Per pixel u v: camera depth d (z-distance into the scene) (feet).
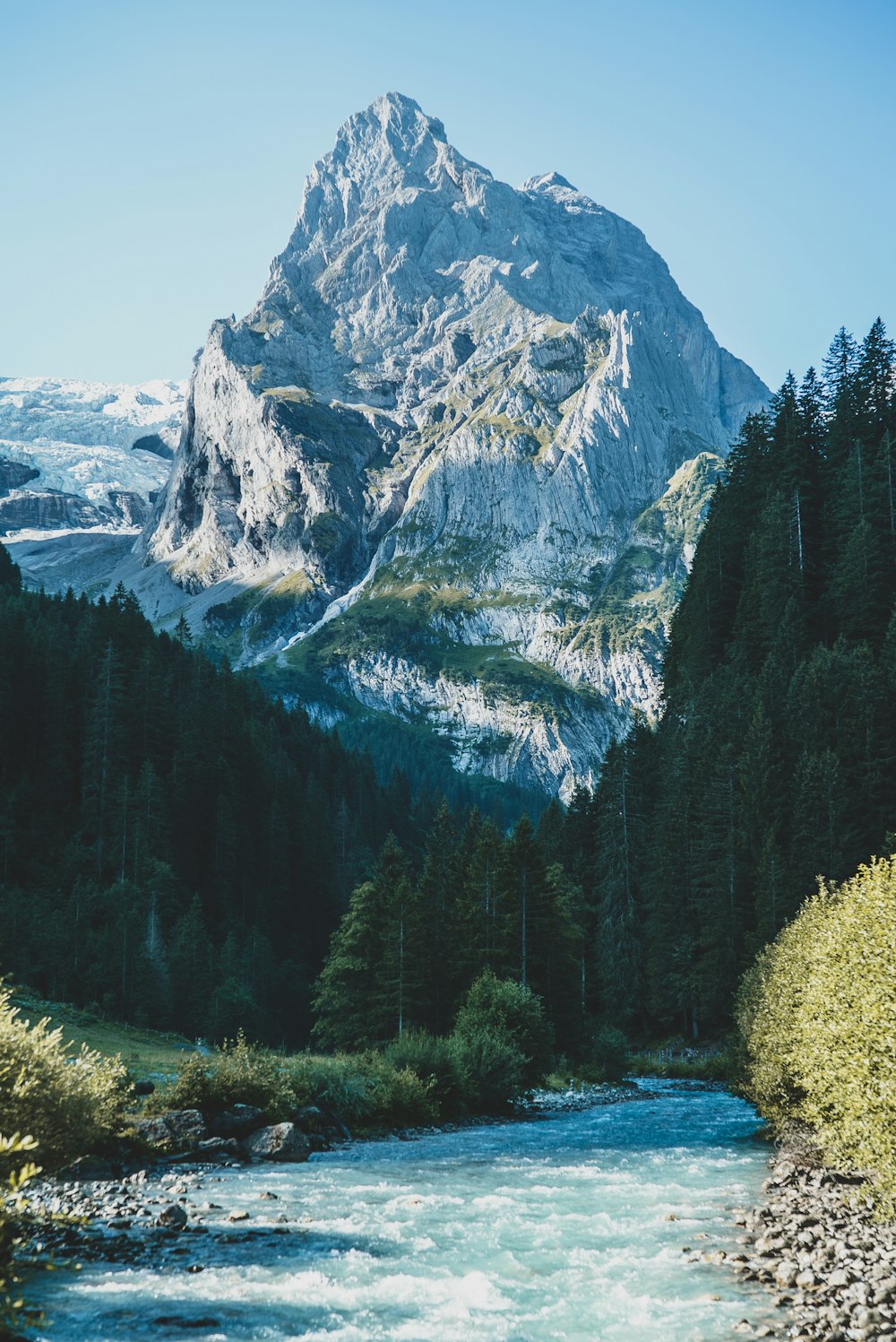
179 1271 61.67
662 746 424.87
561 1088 228.02
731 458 499.51
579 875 416.67
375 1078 152.05
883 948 84.64
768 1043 134.00
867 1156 80.23
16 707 431.43
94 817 400.47
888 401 444.96
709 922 314.35
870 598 354.74
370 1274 62.08
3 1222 36.94
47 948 303.48
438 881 288.92
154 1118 113.09
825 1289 57.36
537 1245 69.87
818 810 283.38
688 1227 75.41
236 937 393.91
